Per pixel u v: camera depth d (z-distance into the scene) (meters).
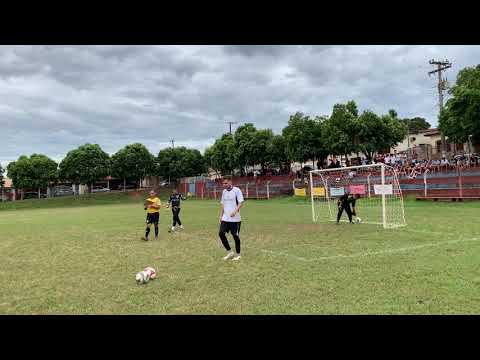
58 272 8.78
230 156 54.47
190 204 41.66
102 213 31.56
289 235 13.55
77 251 11.80
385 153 49.34
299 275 7.57
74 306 6.16
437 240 11.22
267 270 8.14
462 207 22.38
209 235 14.66
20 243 14.41
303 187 39.59
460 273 7.25
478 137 30.00
